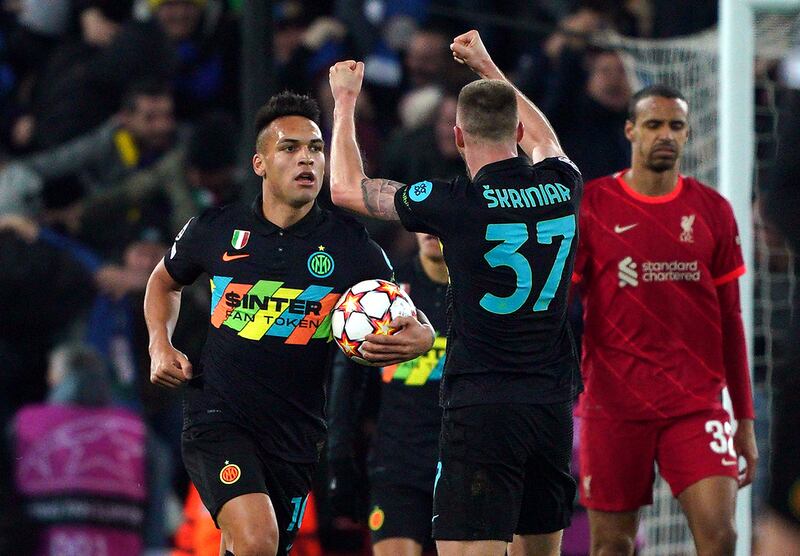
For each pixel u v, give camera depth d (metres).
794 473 11.04
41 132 35.66
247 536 18.73
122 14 38.47
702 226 22.55
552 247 18.38
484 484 18.64
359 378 23.81
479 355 18.58
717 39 30.20
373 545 23.48
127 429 24.69
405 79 40.19
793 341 11.38
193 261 20.19
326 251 19.86
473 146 18.61
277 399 19.83
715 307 22.64
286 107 19.89
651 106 22.42
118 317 30.55
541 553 19.80
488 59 19.78
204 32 38.25
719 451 22.09
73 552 23.42
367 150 36.81
